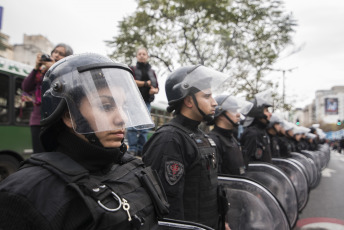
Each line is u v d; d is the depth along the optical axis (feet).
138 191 3.75
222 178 8.40
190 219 6.16
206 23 35.83
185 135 6.35
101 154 3.39
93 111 3.34
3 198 2.91
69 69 3.55
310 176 20.29
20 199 2.85
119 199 3.31
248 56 37.73
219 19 34.65
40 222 2.79
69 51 10.09
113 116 3.42
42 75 9.75
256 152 12.03
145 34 36.78
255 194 8.17
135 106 3.80
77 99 3.35
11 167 16.70
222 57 38.06
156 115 34.71
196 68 7.25
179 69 7.58
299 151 25.57
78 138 3.42
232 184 8.32
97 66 3.58
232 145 9.29
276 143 17.51
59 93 3.43
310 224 14.67
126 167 3.95
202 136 6.99
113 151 3.46
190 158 6.22
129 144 15.51
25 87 9.95
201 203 6.24
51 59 9.70
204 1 33.37
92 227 2.92
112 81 3.60
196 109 7.07
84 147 3.35
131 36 36.37
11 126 16.85
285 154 19.63
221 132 9.42
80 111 3.33
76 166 3.24
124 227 3.23
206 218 6.29
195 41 37.58
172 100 7.36
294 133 23.35
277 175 11.23
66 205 2.91
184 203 6.23
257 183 8.20
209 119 7.38
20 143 17.28
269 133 17.31
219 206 6.79
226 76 7.56
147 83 13.09
